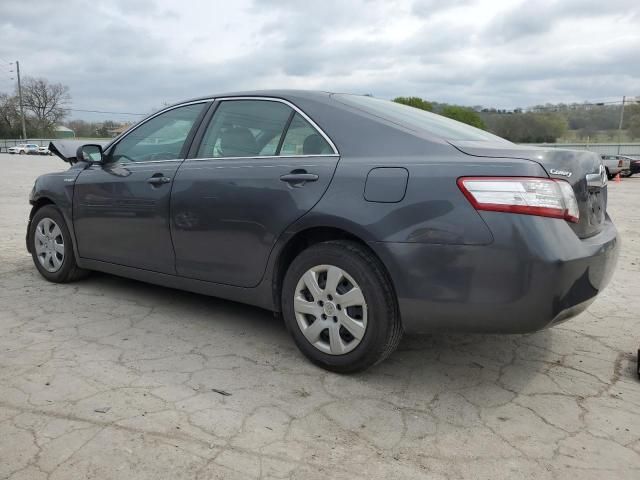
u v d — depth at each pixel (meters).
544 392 2.92
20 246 6.34
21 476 2.11
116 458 2.24
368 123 3.07
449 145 2.80
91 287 4.68
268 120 3.45
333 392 2.87
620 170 26.39
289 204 3.10
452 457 2.31
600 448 2.40
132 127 4.29
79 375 2.99
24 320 3.85
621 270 5.77
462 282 2.58
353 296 2.89
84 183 4.35
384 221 2.74
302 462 2.25
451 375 3.11
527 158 2.59
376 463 2.26
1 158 42.56
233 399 2.77
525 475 2.20
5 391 2.79
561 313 2.56
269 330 3.75
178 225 3.67
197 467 2.20
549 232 2.48
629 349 3.53
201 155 3.71
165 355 3.30
